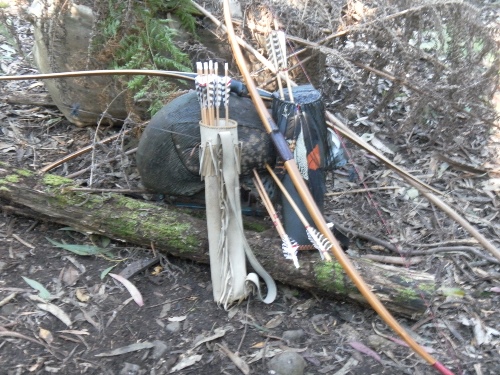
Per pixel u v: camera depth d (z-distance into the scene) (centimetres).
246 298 154
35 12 191
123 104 201
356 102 231
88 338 141
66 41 189
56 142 206
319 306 155
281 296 157
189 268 163
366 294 122
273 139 141
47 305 147
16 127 212
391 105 242
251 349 141
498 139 230
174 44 188
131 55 183
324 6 197
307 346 144
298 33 198
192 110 156
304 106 148
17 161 194
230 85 151
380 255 175
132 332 143
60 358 135
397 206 197
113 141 197
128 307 150
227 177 144
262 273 151
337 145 161
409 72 204
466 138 230
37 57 205
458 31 194
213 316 149
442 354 144
